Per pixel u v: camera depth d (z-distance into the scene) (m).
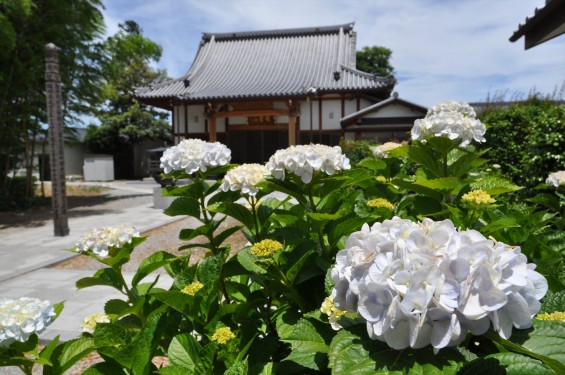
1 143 12.23
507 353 0.84
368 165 2.62
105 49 12.64
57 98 7.89
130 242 2.00
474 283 0.81
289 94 18.59
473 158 1.93
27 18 10.23
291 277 1.45
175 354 1.31
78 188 18.38
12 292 4.48
